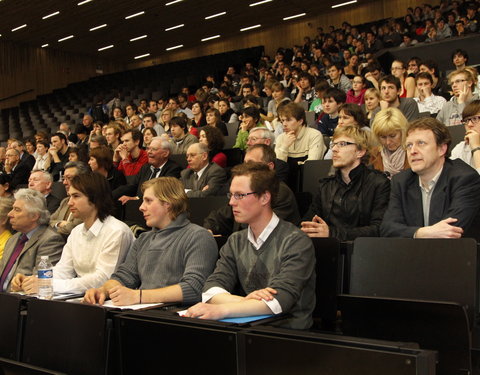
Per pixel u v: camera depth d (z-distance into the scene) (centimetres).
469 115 311
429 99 530
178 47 1912
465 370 173
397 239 206
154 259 251
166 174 467
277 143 445
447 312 173
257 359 144
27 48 1841
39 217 322
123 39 1794
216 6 1487
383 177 278
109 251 278
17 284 278
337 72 755
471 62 816
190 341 158
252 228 218
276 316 193
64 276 292
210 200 347
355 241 215
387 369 125
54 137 677
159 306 222
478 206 231
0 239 360
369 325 191
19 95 1814
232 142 596
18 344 207
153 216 255
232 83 1191
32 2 1380
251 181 212
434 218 235
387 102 471
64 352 189
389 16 1516
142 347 169
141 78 1627
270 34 1739
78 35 1731
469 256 190
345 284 221
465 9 1064
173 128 577
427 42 911
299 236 209
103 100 1374
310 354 136
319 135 448
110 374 178
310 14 1612
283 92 690
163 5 1457
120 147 538
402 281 201
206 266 240
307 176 398
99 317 180
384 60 895
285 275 199
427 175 240
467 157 320
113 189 482
